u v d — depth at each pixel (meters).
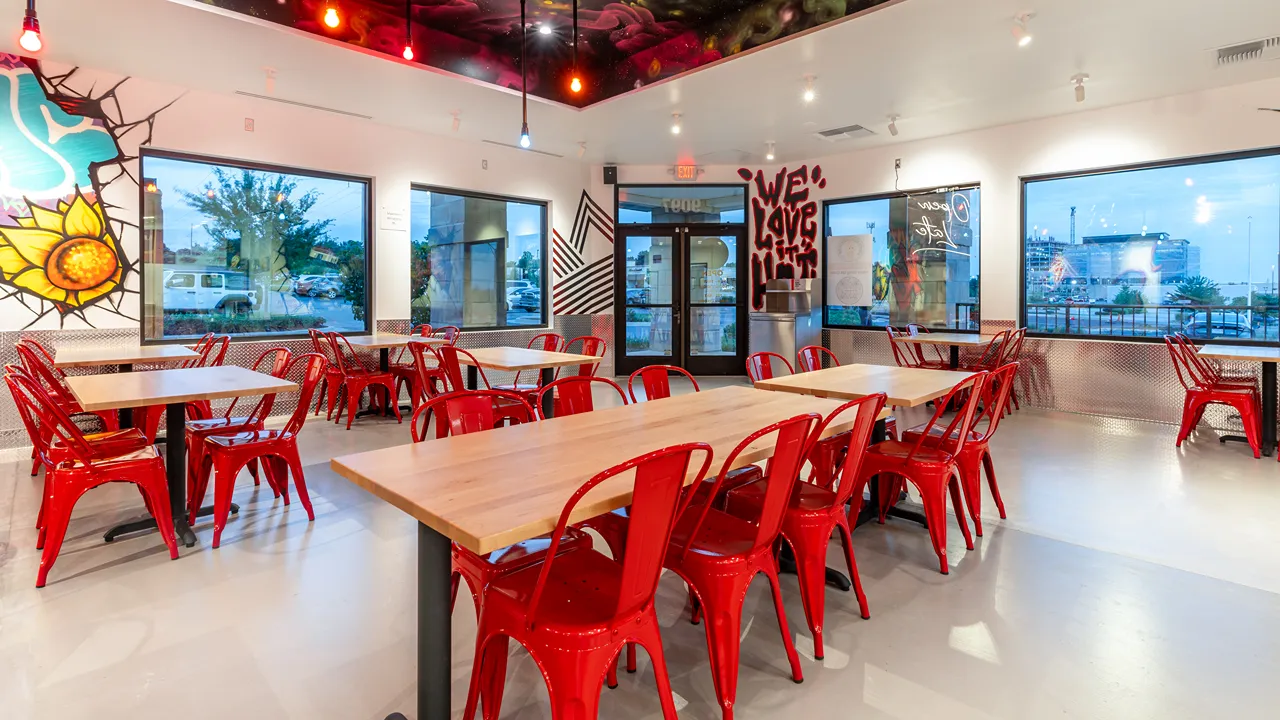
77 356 4.93
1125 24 4.64
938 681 2.19
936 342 6.97
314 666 2.28
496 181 8.37
